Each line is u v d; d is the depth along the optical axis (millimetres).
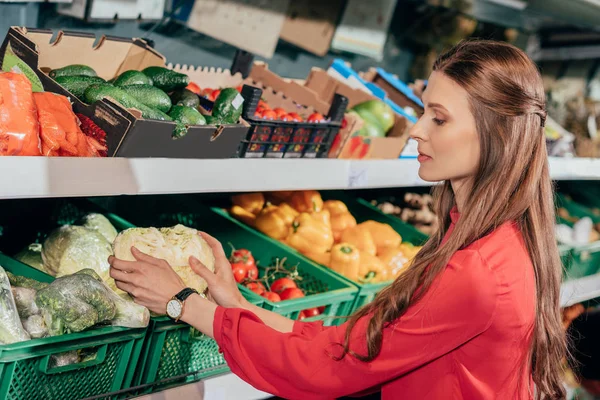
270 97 2637
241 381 1867
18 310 1532
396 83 3215
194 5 2707
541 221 1391
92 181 1456
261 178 1895
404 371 1362
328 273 2428
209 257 1729
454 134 1323
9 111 1411
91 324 1531
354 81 2939
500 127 1299
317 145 2238
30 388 1450
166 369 1776
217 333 1414
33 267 1785
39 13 2271
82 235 1827
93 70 1938
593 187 5039
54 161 1387
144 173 1575
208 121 1934
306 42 3279
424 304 1312
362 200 3318
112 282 1779
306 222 2656
